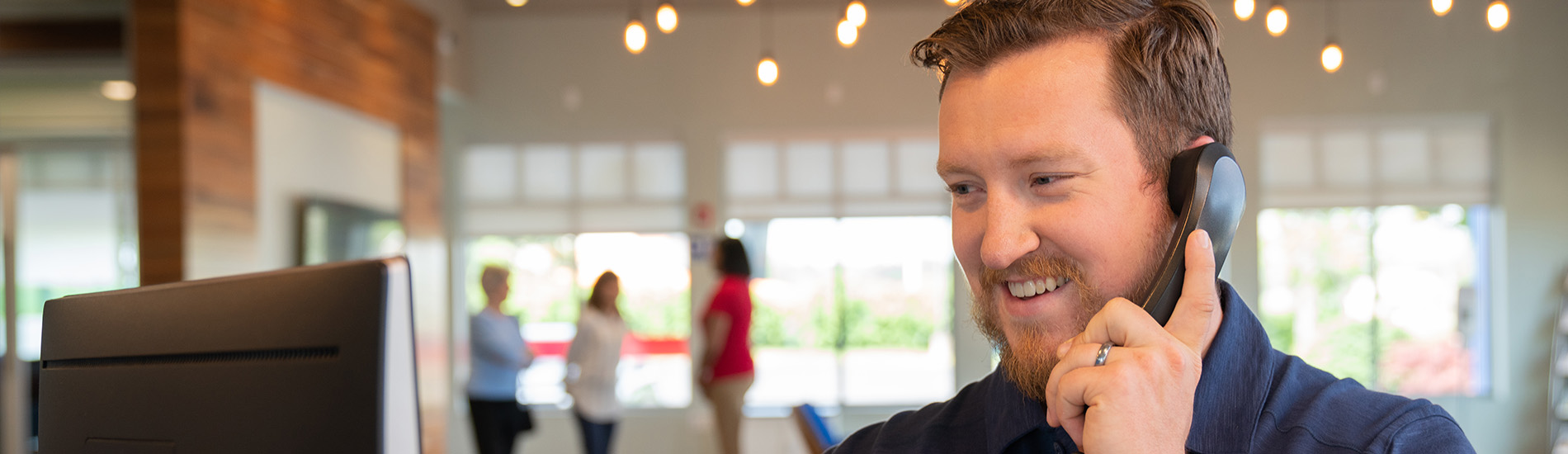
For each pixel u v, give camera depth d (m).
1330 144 7.11
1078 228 0.70
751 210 7.34
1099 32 0.72
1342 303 7.17
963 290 7.29
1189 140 0.74
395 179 5.82
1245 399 0.72
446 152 7.40
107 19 4.61
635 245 7.40
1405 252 7.12
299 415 0.72
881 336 7.40
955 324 7.29
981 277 0.77
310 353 0.72
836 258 7.40
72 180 5.66
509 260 7.48
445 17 6.71
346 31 5.29
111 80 5.11
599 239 7.42
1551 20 6.91
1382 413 0.71
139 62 3.97
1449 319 7.10
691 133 7.23
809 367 7.43
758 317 7.43
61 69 4.86
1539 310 6.94
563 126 7.28
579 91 7.27
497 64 7.30
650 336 7.39
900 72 7.13
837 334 7.41
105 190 5.66
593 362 5.47
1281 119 7.03
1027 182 0.72
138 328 0.87
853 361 7.41
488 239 7.47
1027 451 0.80
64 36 4.62
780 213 7.35
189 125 3.98
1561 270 6.91
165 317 0.84
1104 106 0.70
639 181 7.38
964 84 0.74
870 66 7.16
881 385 7.41
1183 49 0.73
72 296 0.97
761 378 7.44
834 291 7.40
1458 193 7.04
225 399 0.77
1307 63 7.00
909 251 7.36
